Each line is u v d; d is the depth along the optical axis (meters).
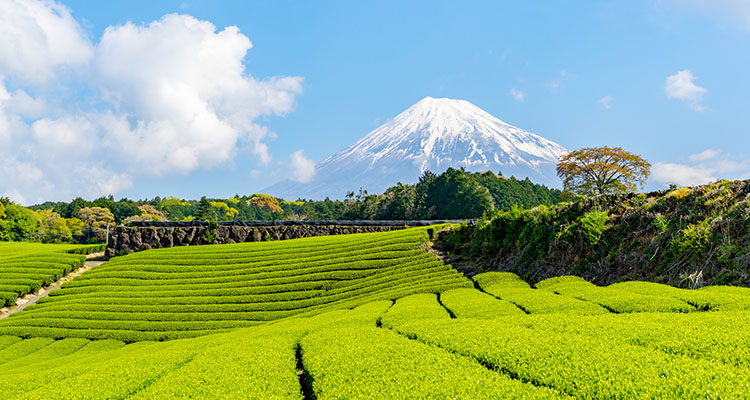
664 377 7.89
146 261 44.56
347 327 15.67
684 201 22.06
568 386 8.26
